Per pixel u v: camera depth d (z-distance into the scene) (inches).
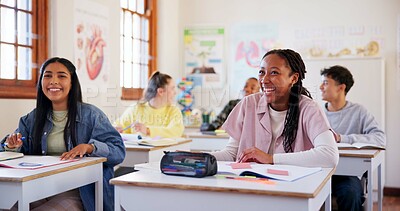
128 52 196.2
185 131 218.2
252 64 217.6
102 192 94.0
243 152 81.8
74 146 100.8
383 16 200.8
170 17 221.0
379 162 120.4
